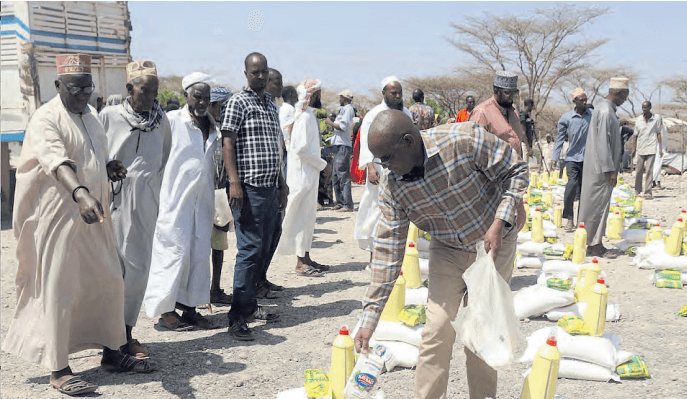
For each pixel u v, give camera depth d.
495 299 3.32
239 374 4.73
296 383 4.57
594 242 8.67
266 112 5.55
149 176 4.91
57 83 4.23
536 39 49.41
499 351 3.30
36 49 11.01
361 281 7.49
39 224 4.22
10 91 11.16
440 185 3.36
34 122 4.18
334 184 13.34
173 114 5.57
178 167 5.54
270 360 5.02
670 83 39.84
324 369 4.82
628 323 5.90
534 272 7.72
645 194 15.17
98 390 4.44
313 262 8.01
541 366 3.42
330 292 7.00
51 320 4.27
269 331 5.70
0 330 5.77
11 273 8.08
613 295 6.86
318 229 11.17
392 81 7.17
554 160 10.62
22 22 10.89
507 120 6.73
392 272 3.57
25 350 4.33
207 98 5.53
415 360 4.76
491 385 3.76
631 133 12.38
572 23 48.38
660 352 5.15
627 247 8.87
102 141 4.45
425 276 6.86
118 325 4.60
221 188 5.80
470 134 3.34
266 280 6.92
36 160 4.16
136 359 4.78
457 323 3.38
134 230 4.88
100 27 12.29
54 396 4.32
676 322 5.93
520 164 3.39
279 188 6.22
